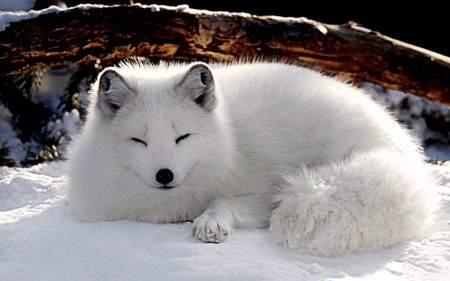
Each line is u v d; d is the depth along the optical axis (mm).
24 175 10188
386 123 7797
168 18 11172
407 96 17359
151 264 5422
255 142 7242
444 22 18672
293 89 7812
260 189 7035
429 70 12258
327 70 12227
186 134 6379
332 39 11891
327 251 5977
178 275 5176
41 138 14344
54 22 10812
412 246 6266
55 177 10648
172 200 6711
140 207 6723
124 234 6195
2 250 5984
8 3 13273
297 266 5586
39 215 7246
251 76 8062
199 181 6664
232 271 5242
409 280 5336
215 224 6137
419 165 7812
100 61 14336
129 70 7527
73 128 14492
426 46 18750
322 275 5359
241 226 6652
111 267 5445
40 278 5387
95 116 6934
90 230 6359
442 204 7715
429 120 17422
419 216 6406
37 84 14633
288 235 6039
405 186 6395
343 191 6180
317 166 7418
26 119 14602
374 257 5969
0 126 14492
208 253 5695
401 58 12156
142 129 6273
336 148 7375
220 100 7039
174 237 6223
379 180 6316
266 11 18484
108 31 11078
